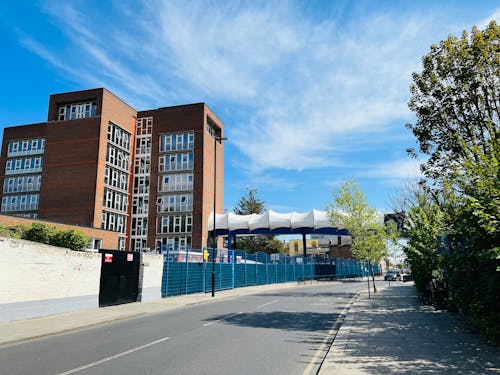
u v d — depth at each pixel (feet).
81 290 51.21
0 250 39.52
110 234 125.18
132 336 33.14
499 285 25.86
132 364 23.27
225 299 72.43
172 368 22.22
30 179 173.99
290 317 44.86
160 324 40.27
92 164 148.87
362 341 28.78
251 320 42.37
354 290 95.66
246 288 105.60
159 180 169.68
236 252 111.04
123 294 60.13
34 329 35.65
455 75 43.98
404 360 22.86
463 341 28.07
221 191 184.03
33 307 43.11
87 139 151.53
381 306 53.31
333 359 23.35
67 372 21.76
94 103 157.17
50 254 46.06
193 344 29.17
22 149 180.34
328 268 171.83
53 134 156.15
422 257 50.67
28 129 180.55
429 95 47.06
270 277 129.08
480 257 25.63
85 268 52.16
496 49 41.19
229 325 38.73
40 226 62.44
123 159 167.43
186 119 172.45
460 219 30.66
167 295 72.02
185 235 161.17
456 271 35.70
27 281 42.63
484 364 21.58
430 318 40.11
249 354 25.76
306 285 127.03
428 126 46.65
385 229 86.07
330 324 39.29
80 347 28.78
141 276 64.08
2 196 175.94
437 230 49.34
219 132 188.96
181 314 49.16
